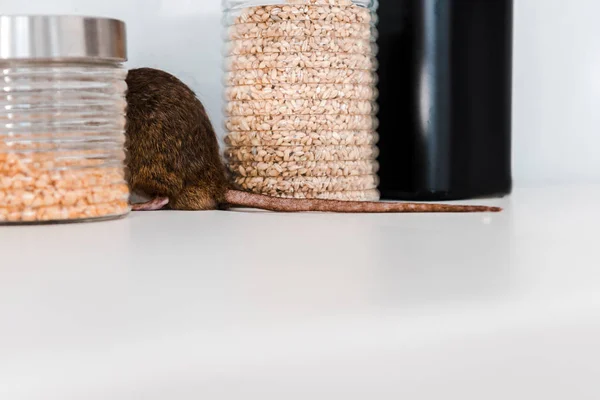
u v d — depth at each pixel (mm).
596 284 726
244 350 549
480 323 622
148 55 1141
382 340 582
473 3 1087
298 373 555
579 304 677
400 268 761
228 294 690
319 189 1050
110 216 960
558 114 1271
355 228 909
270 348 554
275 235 876
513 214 985
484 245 833
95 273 756
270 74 1041
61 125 940
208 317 610
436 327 602
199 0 1153
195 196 1036
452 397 605
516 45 1253
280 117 1043
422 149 1087
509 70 1119
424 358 591
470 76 1090
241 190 1055
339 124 1050
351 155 1060
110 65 963
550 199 1088
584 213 986
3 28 917
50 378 503
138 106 1037
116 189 967
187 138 1038
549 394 648
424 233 883
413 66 1086
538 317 648
